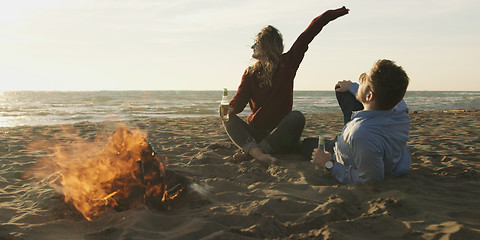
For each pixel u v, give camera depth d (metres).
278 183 2.81
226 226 1.92
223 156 4.21
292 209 2.23
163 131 7.38
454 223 1.94
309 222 1.98
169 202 2.42
